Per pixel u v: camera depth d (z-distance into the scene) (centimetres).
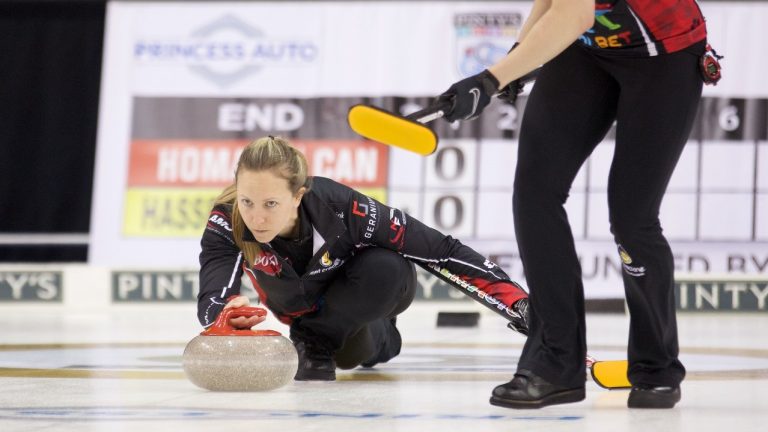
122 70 2059
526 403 624
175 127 2044
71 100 2242
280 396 696
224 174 2028
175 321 1719
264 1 2055
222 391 716
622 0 592
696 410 628
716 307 1894
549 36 576
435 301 1911
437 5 2016
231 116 2039
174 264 2016
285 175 689
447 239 805
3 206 2244
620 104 621
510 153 1970
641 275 629
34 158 2247
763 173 1930
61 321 1708
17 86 2239
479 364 989
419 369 934
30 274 2020
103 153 2044
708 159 1939
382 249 808
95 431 517
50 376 841
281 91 2036
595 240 1931
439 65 2008
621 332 1466
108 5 2072
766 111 1934
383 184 1992
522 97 1975
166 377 831
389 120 526
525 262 635
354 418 580
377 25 2025
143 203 2031
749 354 1116
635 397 639
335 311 816
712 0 1962
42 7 2234
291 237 775
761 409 634
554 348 634
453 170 1980
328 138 2019
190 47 2056
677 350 647
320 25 2039
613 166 625
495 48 1995
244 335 720
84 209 2241
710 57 625
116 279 1995
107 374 859
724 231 1933
